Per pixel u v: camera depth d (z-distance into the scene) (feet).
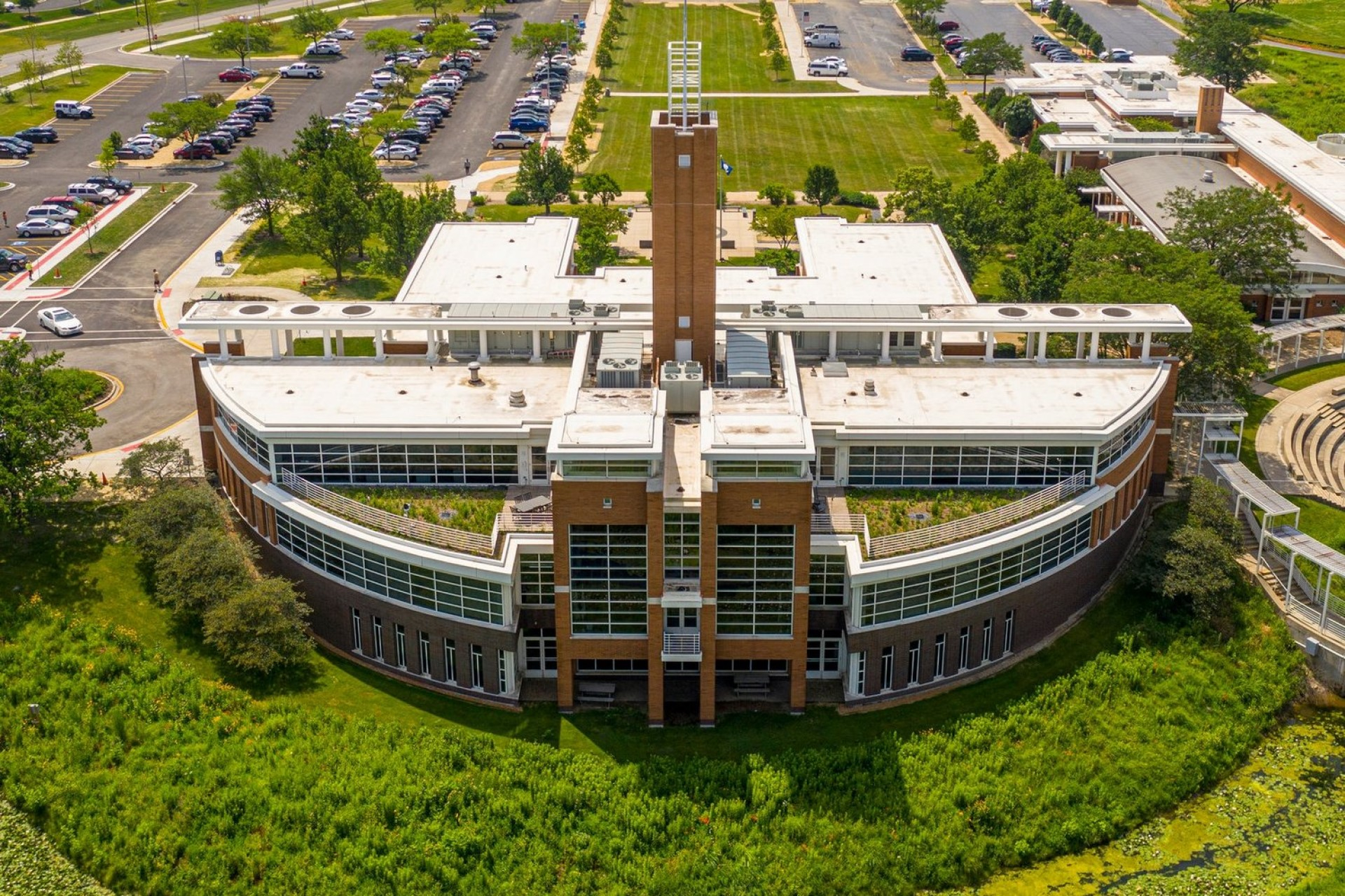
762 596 326.44
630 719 333.42
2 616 355.97
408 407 368.07
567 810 305.94
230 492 394.52
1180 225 514.68
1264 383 478.18
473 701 338.75
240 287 559.79
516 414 363.97
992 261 584.40
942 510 349.41
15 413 371.35
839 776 313.73
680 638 323.98
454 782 308.19
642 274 450.30
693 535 321.32
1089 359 395.14
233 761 314.96
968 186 611.06
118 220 627.05
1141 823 316.19
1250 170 625.82
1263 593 377.09
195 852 295.07
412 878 289.74
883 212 619.26
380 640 350.02
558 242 477.77
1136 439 380.58
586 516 318.04
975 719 330.13
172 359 498.28
